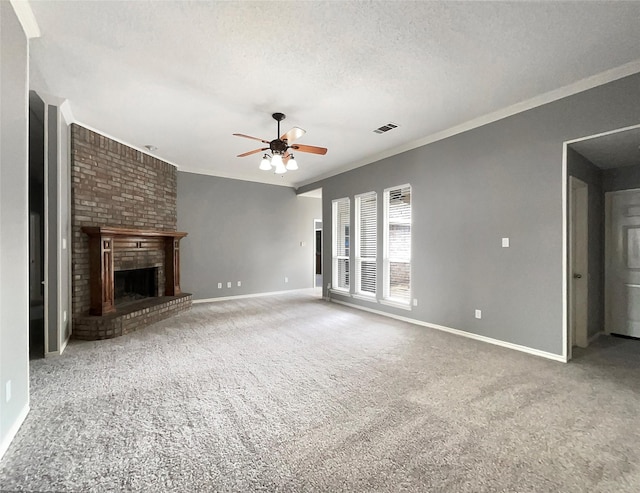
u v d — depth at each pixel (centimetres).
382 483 152
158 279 533
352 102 332
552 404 227
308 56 251
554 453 174
